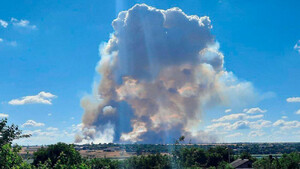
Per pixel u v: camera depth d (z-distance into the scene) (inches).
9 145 832.3
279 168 3489.2
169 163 4808.1
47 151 2805.1
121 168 4596.5
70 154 1454.2
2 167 799.7
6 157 813.9
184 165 4950.8
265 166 3592.5
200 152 5388.8
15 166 824.9
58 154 2755.9
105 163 4069.9
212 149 5693.9
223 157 5438.0
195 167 4825.3
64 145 2851.9
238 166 4030.5
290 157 3646.7
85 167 1071.6
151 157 4859.7
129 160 4763.8
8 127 875.4
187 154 5334.6
